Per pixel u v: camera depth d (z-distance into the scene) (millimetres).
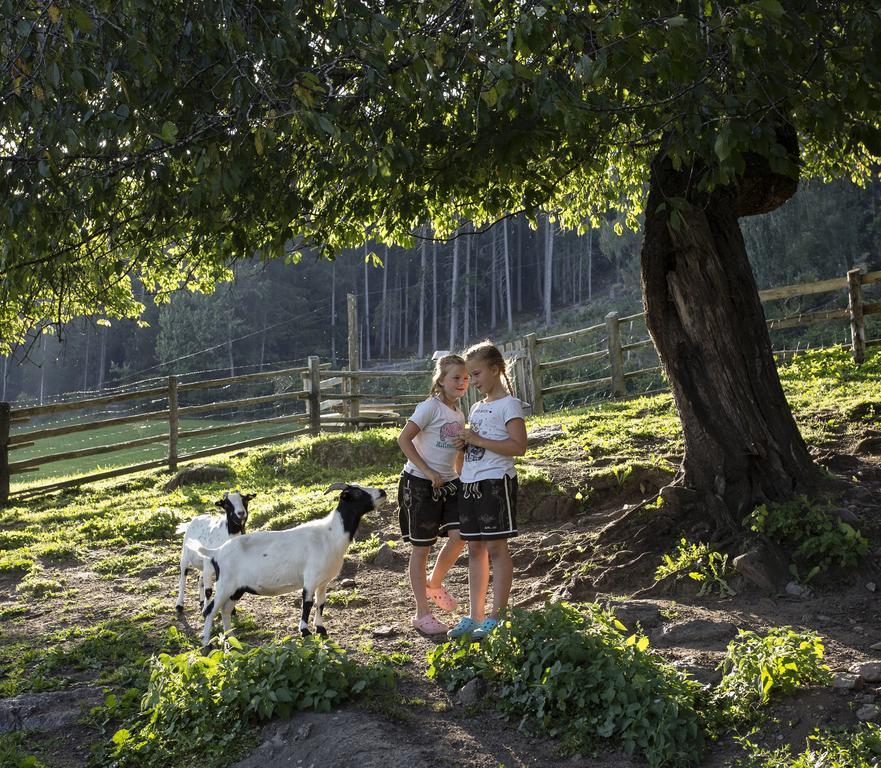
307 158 6387
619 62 4395
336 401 18859
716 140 4281
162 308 57781
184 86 5133
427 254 72250
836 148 8359
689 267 6488
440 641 5258
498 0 4980
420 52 4551
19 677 5180
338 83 5711
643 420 10742
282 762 3816
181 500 10664
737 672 4055
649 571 5961
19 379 67375
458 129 6020
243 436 27453
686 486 6492
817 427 8805
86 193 5160
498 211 7660
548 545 6812
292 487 11008
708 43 4367
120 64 4828
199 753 4020
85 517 10266
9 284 6270
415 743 3822
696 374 6512
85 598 7000
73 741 4285
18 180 5156
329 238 7938
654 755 3520
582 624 4371
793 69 4555
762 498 6133
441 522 5473
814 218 35875
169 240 7102
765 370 6512
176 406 13406
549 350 37844
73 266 6918
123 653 5512
